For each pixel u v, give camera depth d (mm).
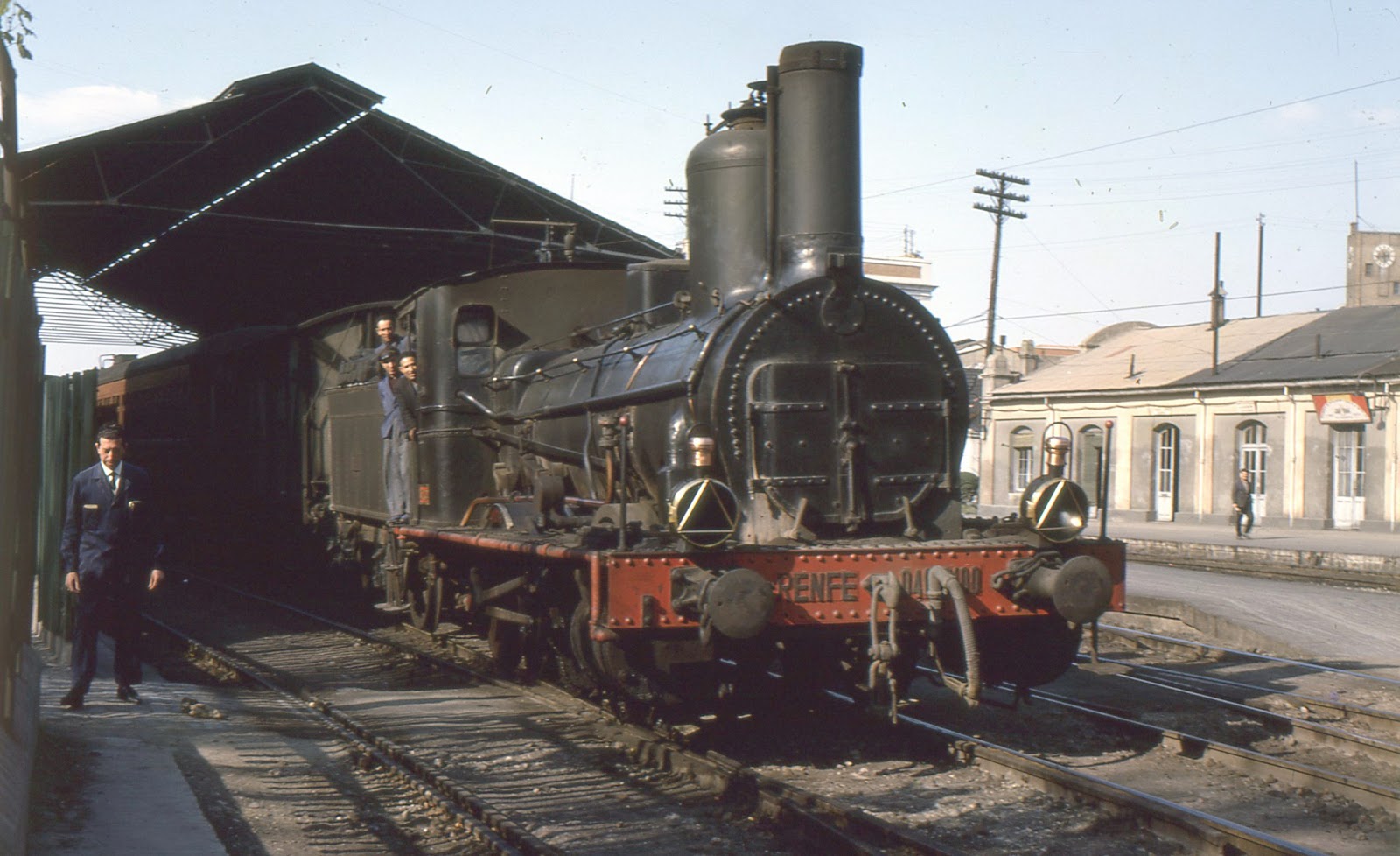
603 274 11531
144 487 8773
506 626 10250
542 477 8852
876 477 7852
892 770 7293
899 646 7344
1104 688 10164
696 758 7180
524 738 8273
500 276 11055
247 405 19859
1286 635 12742
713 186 8484
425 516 11203
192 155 19672
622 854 5848
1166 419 35656
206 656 11734
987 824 6238
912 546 7242
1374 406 30047
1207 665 11461
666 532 7488
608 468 8359
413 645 12203
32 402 7230
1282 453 32312
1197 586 17312
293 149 21812
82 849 5398
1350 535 29656
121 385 27562
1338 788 6719
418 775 7316
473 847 6012
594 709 8852
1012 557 7422
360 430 13914
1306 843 5969
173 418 22641
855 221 8195
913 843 5719
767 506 7590
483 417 10969
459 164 21969
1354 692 10055
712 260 8469
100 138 18906
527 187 22578
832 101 8109
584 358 9773
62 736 7555
